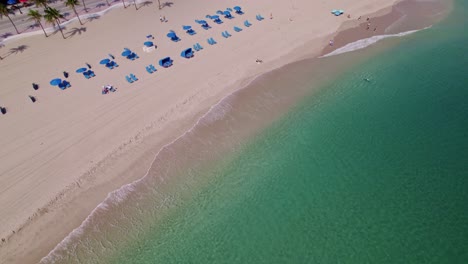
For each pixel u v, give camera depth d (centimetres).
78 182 3033
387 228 2675
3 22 5675
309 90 4078
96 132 3562
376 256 2509
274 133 3534
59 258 2489
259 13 5953
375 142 3397
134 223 2736
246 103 3891
